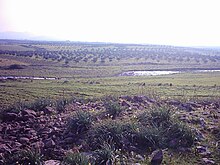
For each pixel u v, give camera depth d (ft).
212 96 89.56
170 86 125.08
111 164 29.25
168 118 39.73
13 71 209.77
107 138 34.30
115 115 43.42
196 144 35.04
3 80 151.84
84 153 31.19
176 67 274.16
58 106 51.70
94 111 46.24
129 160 30.91
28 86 126.52
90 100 60.80
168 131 37.22
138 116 41.96
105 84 137.39
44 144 34.53
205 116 45.80
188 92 102.06
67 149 33.76
